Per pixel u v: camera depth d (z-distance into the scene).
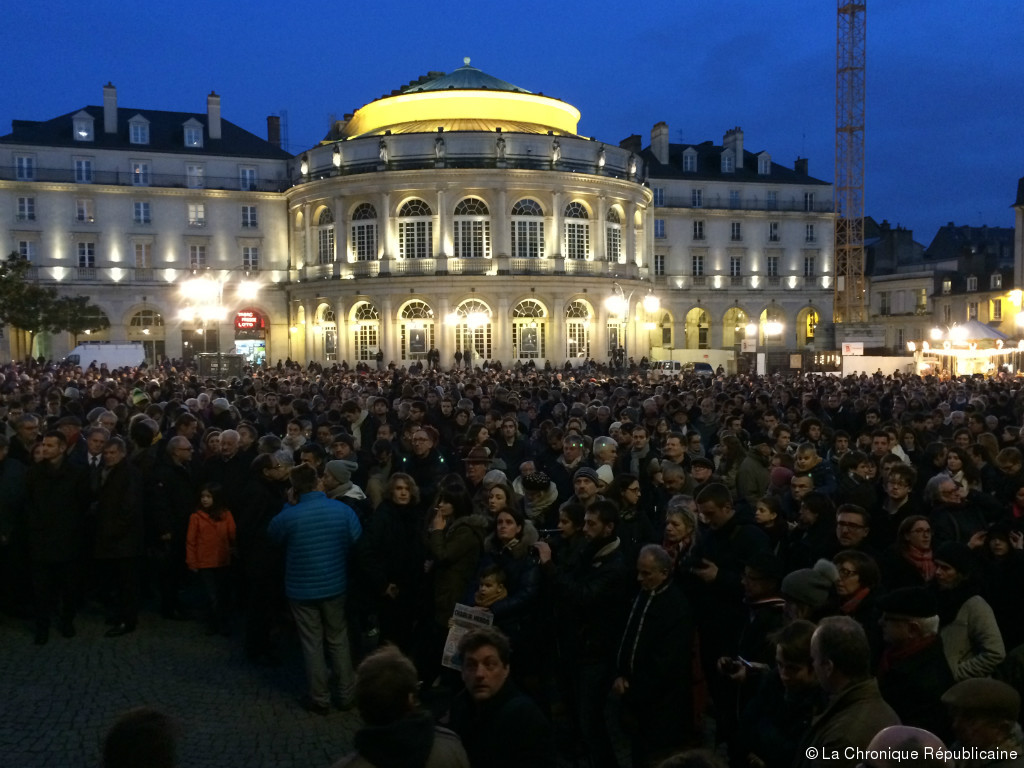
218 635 11.84
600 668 7.46
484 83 73.88
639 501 9.34
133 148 72.31
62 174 70.50
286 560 9.28
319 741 8.55
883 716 4.57
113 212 71.62
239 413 19.91
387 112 73.12
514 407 18.83
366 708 4.26
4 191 68.88
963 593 6.70
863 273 95.56
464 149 65.81
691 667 7.09
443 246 65.00
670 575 6.96
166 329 73.12
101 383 24.14
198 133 75.19
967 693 4.23
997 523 7.80
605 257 68.94
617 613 7.43
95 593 13.59
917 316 90.62
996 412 21.67
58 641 11.43
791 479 10.82
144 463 12.81
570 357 67.69
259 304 75.12
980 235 107.94
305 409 17.94
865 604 6.32
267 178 76.31
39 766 7.89
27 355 71.75
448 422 17.92
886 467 10.24
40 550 11.17
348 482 10.09
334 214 68.25
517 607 7.43
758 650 6.40
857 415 21.14
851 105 97.94
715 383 31.56
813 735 4.70
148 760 3.49
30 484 11.27
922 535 7.40
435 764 4.22
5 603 12.44
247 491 10.86
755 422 19.14
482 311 65.56
